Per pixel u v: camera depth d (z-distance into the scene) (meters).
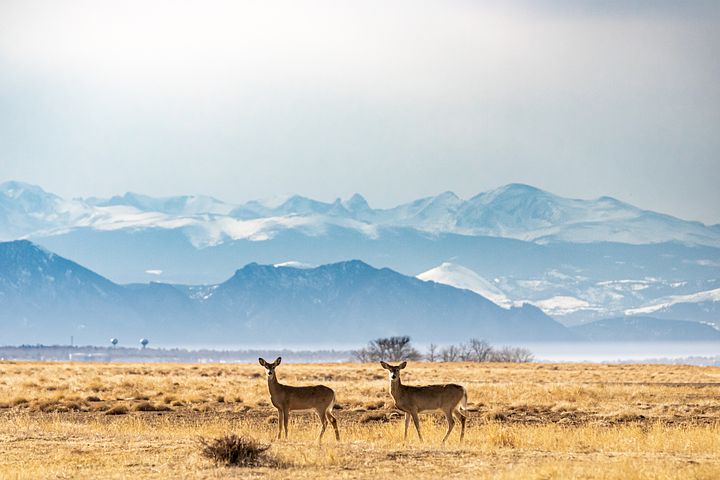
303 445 108.62
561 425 156.50
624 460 96.19
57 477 90.31
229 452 97.69
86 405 189.00
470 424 154.00
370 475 90.50
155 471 93.31
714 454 105.50
